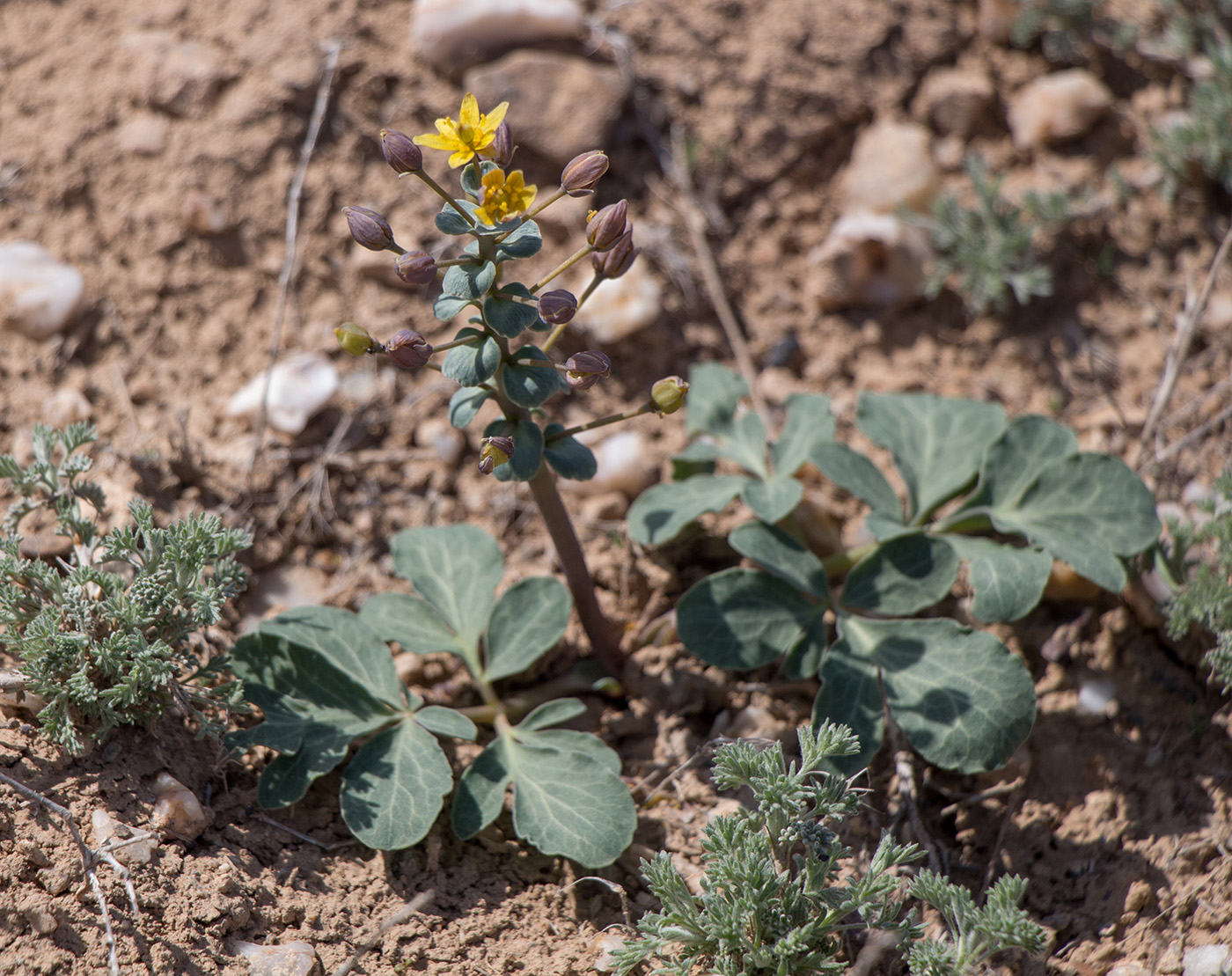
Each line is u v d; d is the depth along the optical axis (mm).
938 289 3885
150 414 3420
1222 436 3592
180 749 2590
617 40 4035
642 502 3143
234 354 3602
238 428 3441
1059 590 3205
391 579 3322
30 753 2400
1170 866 2695
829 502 3523
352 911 2447
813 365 3865
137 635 2365
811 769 2461
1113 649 3123
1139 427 3627
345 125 3869
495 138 2227
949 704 2686
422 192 3846
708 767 2928
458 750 2893
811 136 4055
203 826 2459
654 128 4020
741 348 3773
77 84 3842
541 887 2625
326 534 3363
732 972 2258
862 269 3900
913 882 2369
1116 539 2945
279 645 2709
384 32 3975
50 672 2381
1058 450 3117
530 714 2812
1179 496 3441
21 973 2076
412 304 3734
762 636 2887
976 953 2270
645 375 3756
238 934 2324
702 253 3871
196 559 2510
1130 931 2600
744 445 3273
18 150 3730
